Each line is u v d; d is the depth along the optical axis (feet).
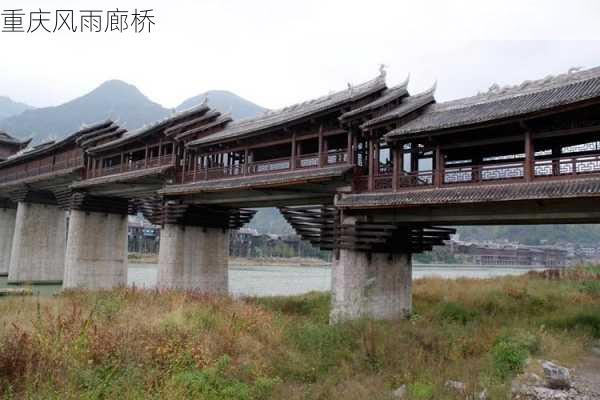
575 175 56.13
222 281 117.29
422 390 40.57
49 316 50.67
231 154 109.60
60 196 155.02
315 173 80.59
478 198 60.95
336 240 79.97
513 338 56.34
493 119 61.05
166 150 126.62
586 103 54.24
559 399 40.47
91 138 142.00
